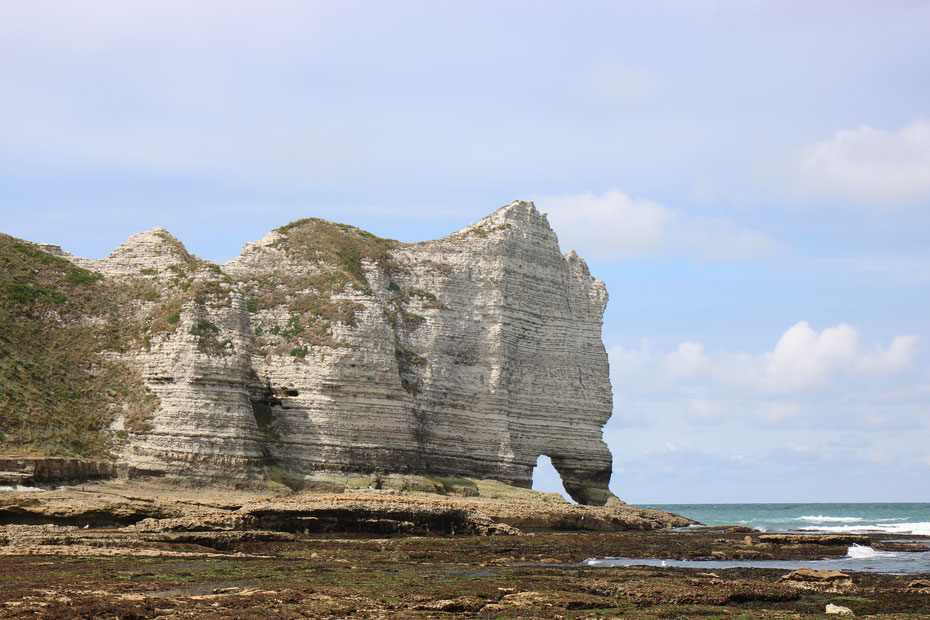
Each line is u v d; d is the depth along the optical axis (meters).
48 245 91.75
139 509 63.50
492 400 99.06
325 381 86.75
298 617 32.38
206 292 84.56
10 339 79.38
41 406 74.81
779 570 51.06
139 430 76.56
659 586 41.84
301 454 85.19
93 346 82.81
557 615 34.50
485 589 39.50
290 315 92.00
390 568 47.44
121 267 91.94
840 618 35.62
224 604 34.38
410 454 88.38
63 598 34.47
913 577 48.19
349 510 66.44
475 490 89.81
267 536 59.03
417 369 95.50
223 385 79.38
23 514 60.59
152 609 32.97
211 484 75.62
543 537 70.25
